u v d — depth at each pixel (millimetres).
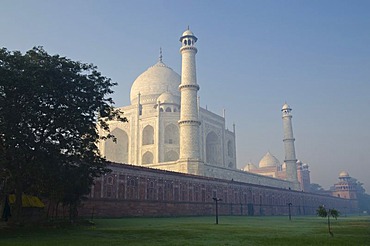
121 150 74938
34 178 22500
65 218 28188
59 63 22734
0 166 20531
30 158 21141
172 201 44938
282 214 70062
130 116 72688
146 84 77875
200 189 50406
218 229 22438
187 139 56969
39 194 26328
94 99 24141
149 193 41969
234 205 56781
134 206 39469
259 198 64062
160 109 71625
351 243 14719
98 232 19641
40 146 21781
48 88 20812
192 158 56031
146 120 70625
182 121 57625
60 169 22125
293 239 16297
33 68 20969
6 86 19953
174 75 80438
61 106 22391
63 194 25031
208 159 77375
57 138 22562
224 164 77250
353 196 118812
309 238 16844
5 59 20609
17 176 21281
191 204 48000
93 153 25078
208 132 74250
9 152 20328
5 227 20828
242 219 40500
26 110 20844
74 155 23812
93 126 24641
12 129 19828
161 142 67812
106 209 36156
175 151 67750
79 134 23594
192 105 58125
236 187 58469
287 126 85812
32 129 21750
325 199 93750
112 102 25328
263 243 14578
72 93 22750
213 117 76688
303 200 80938
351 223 33188
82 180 24344
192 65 59531
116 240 15656
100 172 26000
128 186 39469
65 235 18000
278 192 71062
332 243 14672
